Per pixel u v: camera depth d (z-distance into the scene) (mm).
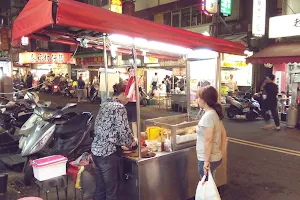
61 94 21781
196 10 16156
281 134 8133
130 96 3338
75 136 4543
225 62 12930
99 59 19047
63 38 3607
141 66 14656
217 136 3053
